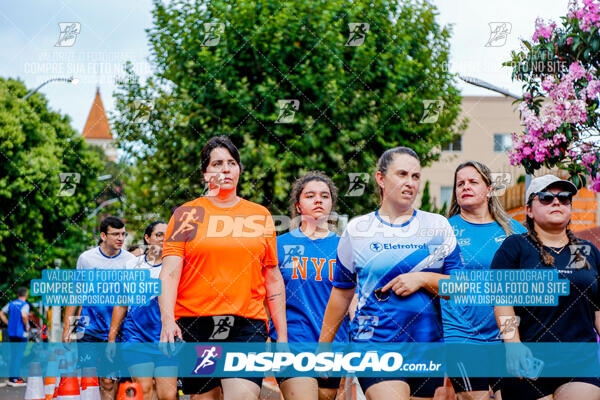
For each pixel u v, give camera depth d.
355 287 4.71
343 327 5.34
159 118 11.47
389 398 4.30
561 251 4.63
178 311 4.49
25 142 18.91
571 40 5.95
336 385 5.31
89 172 18.53
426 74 11.67
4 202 18.50
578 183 5.95
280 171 11.41
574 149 5.96
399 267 4.43
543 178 4.67
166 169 11.69
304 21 11.95
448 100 11.67
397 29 11.89
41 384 7.16
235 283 4.47
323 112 11.73
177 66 11.70
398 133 11.80
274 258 4.73
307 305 5.28
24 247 18.72
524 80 6.14
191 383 4.52
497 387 5.12
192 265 4.47
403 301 4.39
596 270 4.59
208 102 11.66
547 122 5.90
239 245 4.50
